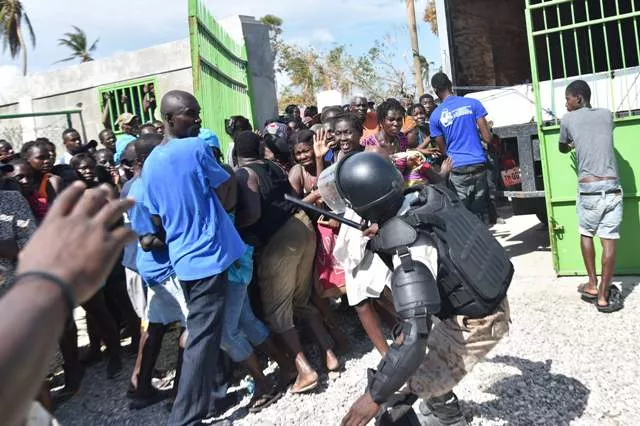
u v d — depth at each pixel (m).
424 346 2.21
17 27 43.41
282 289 3.90
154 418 3.94
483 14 7.31
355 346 4.61
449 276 2.36
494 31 7.42
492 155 6.27
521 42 7.67
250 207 3.87
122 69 10.76
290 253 3.89
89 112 11.09
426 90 24.52
